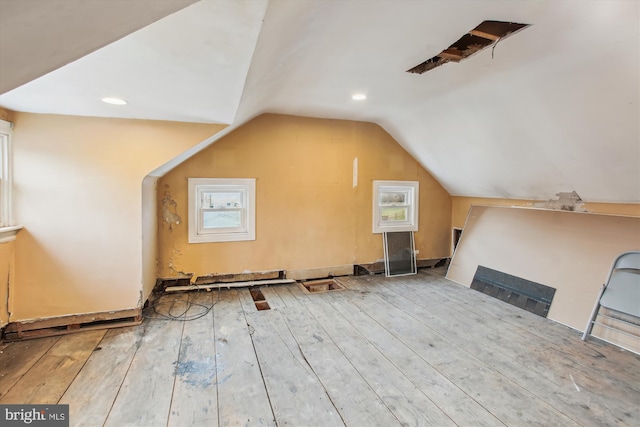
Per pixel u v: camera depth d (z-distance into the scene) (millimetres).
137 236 2875
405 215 4938
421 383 2078
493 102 2939
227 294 3703
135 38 1251
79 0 573
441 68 2477
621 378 2148
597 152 2734
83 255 2742
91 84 1828
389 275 4605
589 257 3107
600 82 2176
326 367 2246
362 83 2834
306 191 4234
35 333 2619
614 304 2684
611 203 3154
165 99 2143
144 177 2869
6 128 2445
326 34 1852
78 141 2684
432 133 3973
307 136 4188
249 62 1489
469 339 2691
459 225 5031
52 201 2643
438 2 1581
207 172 3770
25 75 727
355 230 4543
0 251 2457
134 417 1731
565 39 1929
